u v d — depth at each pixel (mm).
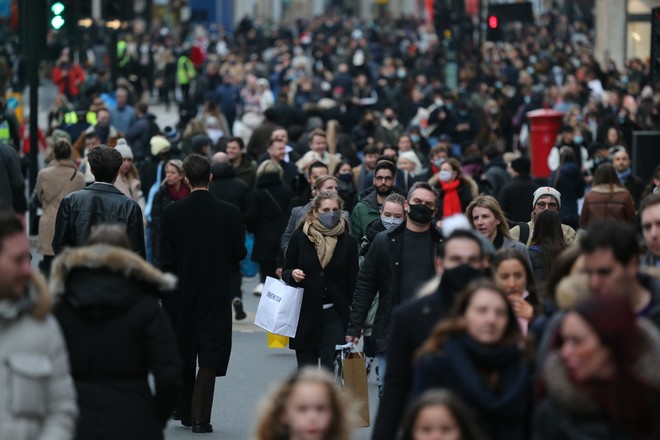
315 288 29125
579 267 18547
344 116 76812
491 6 92312
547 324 17281
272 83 122438
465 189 41125
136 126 61031
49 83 112375
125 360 19469
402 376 18547
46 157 49031
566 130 63594
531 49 135375
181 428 29109
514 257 21125
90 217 29328
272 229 41312
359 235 35031
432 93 99688
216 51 172000
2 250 16359
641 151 51531
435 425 15742
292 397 16453
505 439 16609
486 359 16703
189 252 28469
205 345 28484
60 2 59625
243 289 48531
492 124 79250
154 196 40750
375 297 27953
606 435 15453
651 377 15477
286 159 48562
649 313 17469
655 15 53469
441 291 18531
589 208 34906
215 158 41438
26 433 16438
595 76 100500
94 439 19266
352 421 16734
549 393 15625
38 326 16688
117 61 90812
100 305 19266
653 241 19641
